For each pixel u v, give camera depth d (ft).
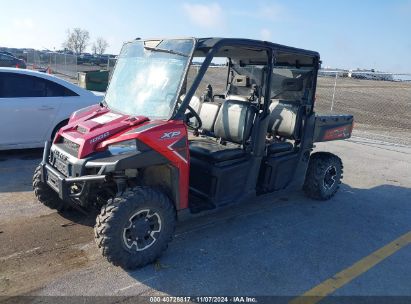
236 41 13.42
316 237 14.83
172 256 12.78
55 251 12.74
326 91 81.97
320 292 11.29
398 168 25.75
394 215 17.56
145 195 11.53
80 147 11.71
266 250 13.55
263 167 15.92
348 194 20.16
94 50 190.29
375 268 12.81
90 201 12.76
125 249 11.40
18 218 14.97
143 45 14.70
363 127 43.70
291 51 15.19
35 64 97.91
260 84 16.65
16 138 22.00
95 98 24.12
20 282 11.01
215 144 15.48
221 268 12.22
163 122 12.06
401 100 73.36
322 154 18.94
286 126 17.06
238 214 16.60
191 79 12.78
